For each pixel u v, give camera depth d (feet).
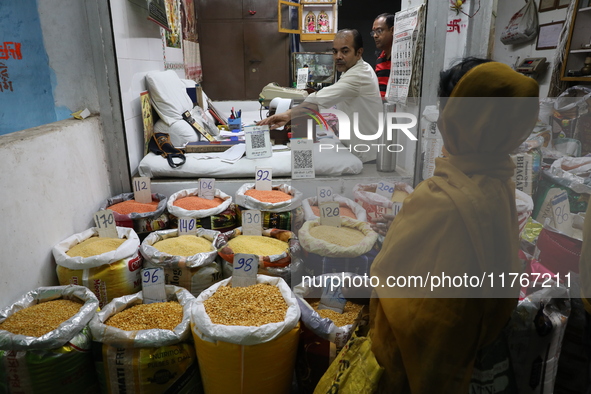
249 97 18.74
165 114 9.62
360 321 3.53
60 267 5.76
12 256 5.01
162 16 10.26
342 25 17.69
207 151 9.01
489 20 6.95
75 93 7.67
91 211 7.24
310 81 16.61
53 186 6.02
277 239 6.63
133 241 6.17
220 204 7.60
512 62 14.70
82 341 4.44
